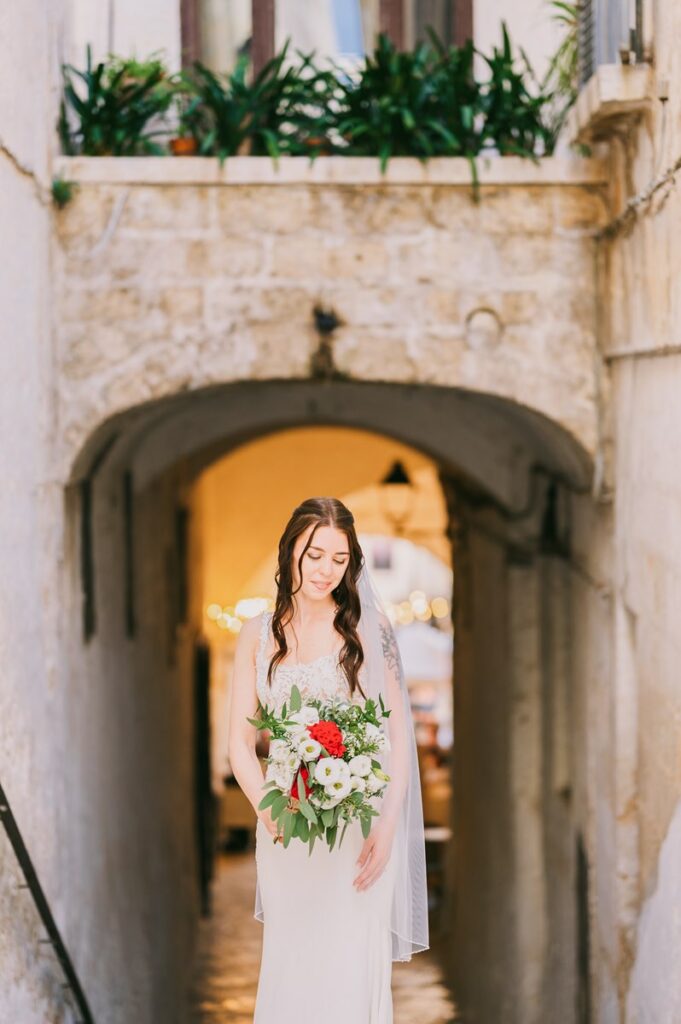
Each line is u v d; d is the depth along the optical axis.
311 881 4.30
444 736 20.77
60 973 5.85
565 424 6.64
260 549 14.92
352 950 4.29
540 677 9.17
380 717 4.07
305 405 9.93
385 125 6.56
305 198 6.60
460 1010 10.95
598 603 6.85
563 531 8.12
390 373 6.65
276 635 4.23
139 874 8.88
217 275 6.61
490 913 10.11
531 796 9.20
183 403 8.43
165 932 9.94
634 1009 5.85
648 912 5.68
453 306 6.65
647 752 5.71
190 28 7.15
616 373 6.39
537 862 9.15
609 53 5.74
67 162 6.52
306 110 7.14
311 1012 4.26
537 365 6.65
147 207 6.57
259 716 4.34
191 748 12.72
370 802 4.34
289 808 4.00
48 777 6.04
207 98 6.62
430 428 9.66
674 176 5.01
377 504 17.92
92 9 7.06
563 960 8.16
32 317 5.96
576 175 6.56
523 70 7.23
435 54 7.24
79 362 6.59
